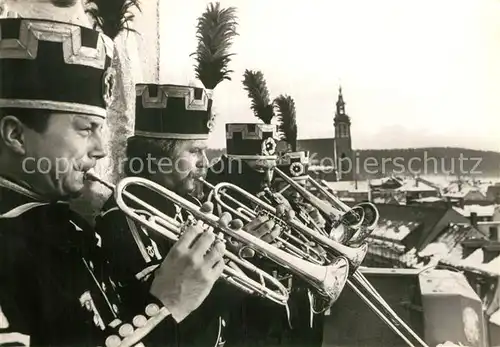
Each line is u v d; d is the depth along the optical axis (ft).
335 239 8.02
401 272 8.32
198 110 7.68
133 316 6.33
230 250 7.18
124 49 7.67
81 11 7.46
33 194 6.53
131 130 7.52
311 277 7.44
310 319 7.79
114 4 7.61
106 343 6.15
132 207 6.88
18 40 6.45
